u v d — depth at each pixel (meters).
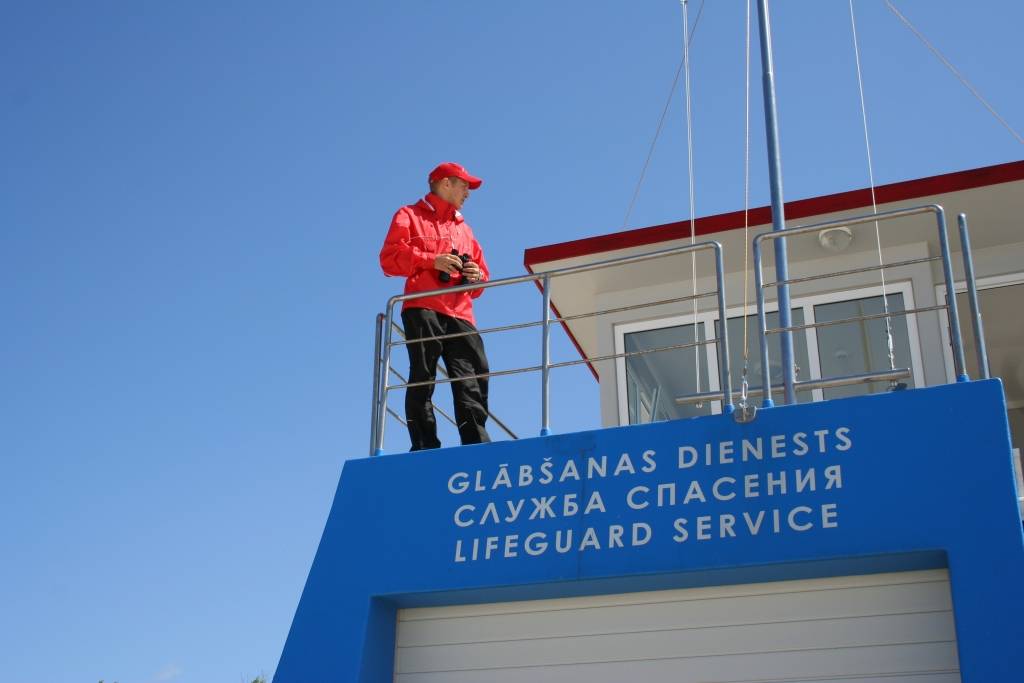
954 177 10.98
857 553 6.50
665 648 7.02
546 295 8.30
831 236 11.50
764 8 9.91
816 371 11.41
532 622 7.39
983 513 6.39
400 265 9.02
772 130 9.40
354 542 7.73
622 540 7.09
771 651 6.79
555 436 7.69
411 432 8.80
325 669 7.27
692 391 11.72
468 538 7.49
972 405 6.78
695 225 11.69
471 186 9.65
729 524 6.89
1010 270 11.50
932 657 6.47
